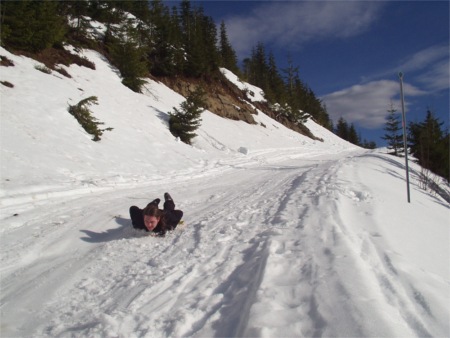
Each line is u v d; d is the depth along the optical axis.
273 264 3.32
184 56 31.09
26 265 4.46
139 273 3.79
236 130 27.31
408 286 2.79
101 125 14.00
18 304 3.35
